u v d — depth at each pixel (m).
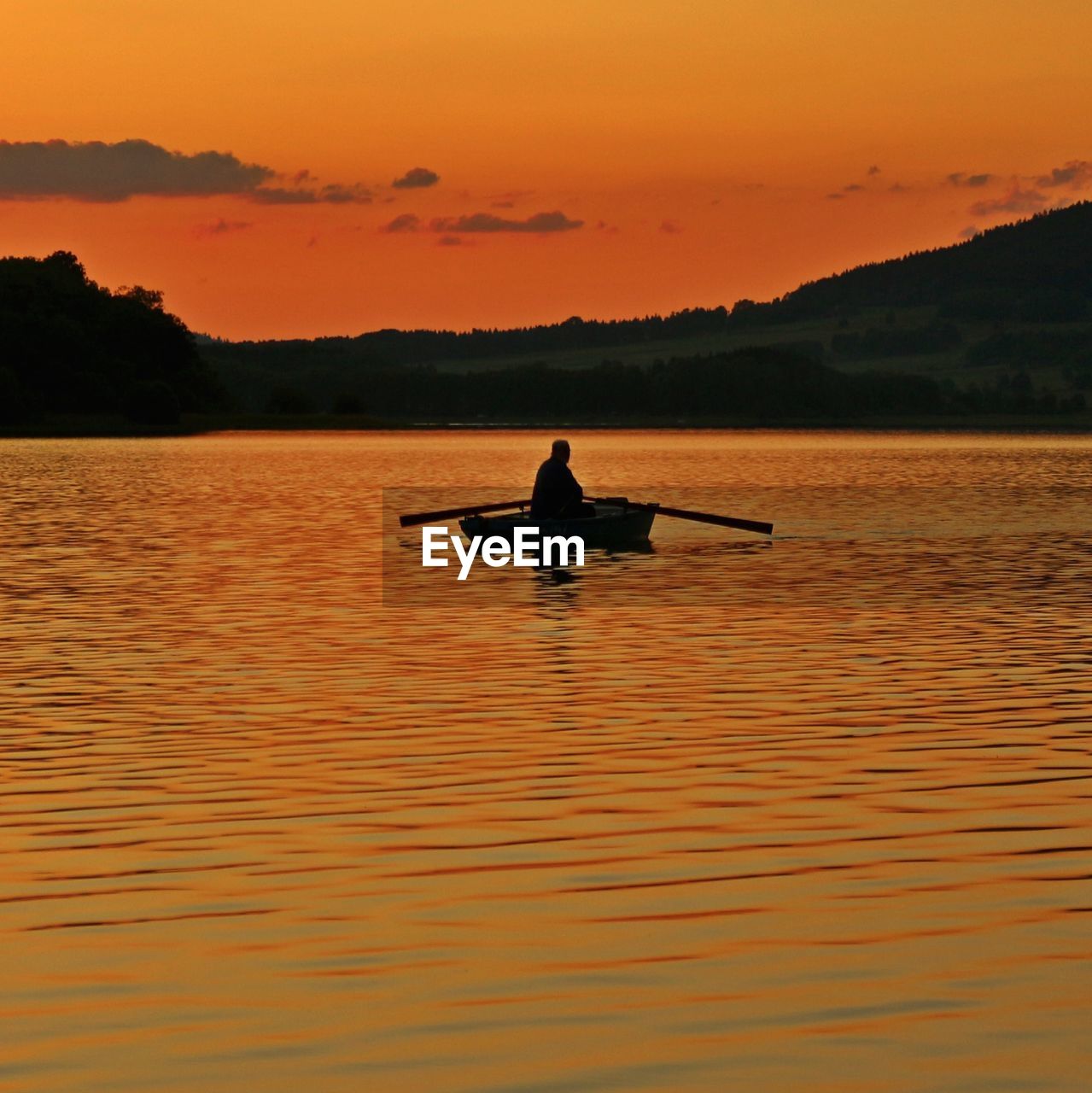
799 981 10.86
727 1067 9.48
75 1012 10.38
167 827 14.84
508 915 12.28
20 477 85.38
